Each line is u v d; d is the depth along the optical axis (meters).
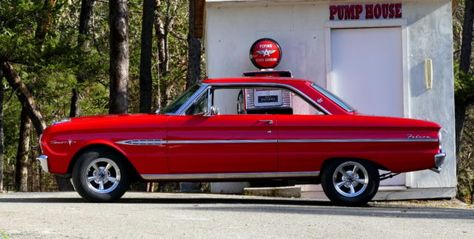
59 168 11.09
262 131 11.06
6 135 32.78
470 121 33.75
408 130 11.14
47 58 20.58
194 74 23.95
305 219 9.12
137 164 11.04
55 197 12.63
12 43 19.72
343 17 14.52
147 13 22.12
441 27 14.59
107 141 11.02
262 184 14.01
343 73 14.53
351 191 11.15
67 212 9.58
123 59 18.56
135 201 11.65
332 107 11.22
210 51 14.47
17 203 11.07
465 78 23.25
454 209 11.74
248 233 7.96
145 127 11.05
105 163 11.17
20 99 22.25
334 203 11.17
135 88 35.41
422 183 14.50
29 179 39.91
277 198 13.02
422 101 14.56
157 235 7.76
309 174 11.12
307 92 11.32
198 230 8.11
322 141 11.07
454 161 14.57
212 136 11.03
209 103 11.23
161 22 34.72
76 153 11.07
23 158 28.48
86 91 26.72
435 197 14.55
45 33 21.16
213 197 12.88
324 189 11.16
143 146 11.02
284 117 11.12
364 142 11.09
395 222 9.08
